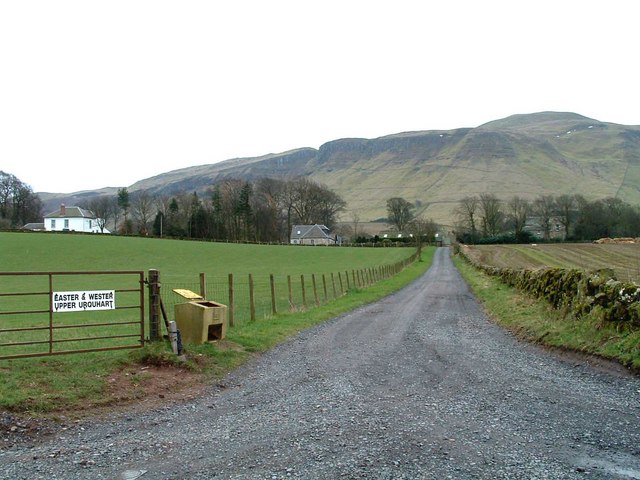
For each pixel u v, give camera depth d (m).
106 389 9.26
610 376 10.38
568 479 5.75
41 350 12.79
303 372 11.54
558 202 120.19
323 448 6.77
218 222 117.88
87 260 58.03
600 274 14.05
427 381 10.52
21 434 7.31
